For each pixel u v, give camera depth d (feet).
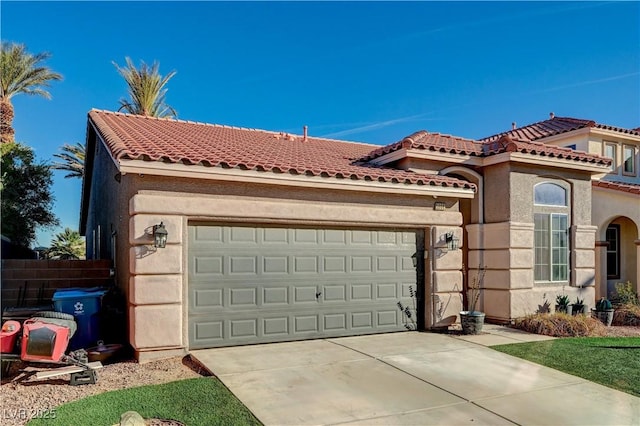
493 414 18.53
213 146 35.68
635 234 55.62
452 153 40.42
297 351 28.22
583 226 43.93
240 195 29.53
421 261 36.70
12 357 22.30
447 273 36.68
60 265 39.27
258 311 30.04
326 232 32.78
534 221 41.47
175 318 26.91
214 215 28.40
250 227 30.14
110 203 40.91
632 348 30.48
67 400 19.54
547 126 66.18
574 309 40.81
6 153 75.31
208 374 23.63
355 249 33.83
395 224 34.88
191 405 18.88
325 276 32.50
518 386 22.13
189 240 28.22
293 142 52.80
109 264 40.47
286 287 31.07
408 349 29.30
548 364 26.20
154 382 22.21
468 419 17.98
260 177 29.27
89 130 51.96
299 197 31.60
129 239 27.09
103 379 22.66
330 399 19.86
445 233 36.78
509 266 39.42
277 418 17.69
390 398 20.13
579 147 58.80
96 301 28.48
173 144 32.60
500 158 39.99
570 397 20.70
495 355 28.12
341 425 17.21
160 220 26.84
